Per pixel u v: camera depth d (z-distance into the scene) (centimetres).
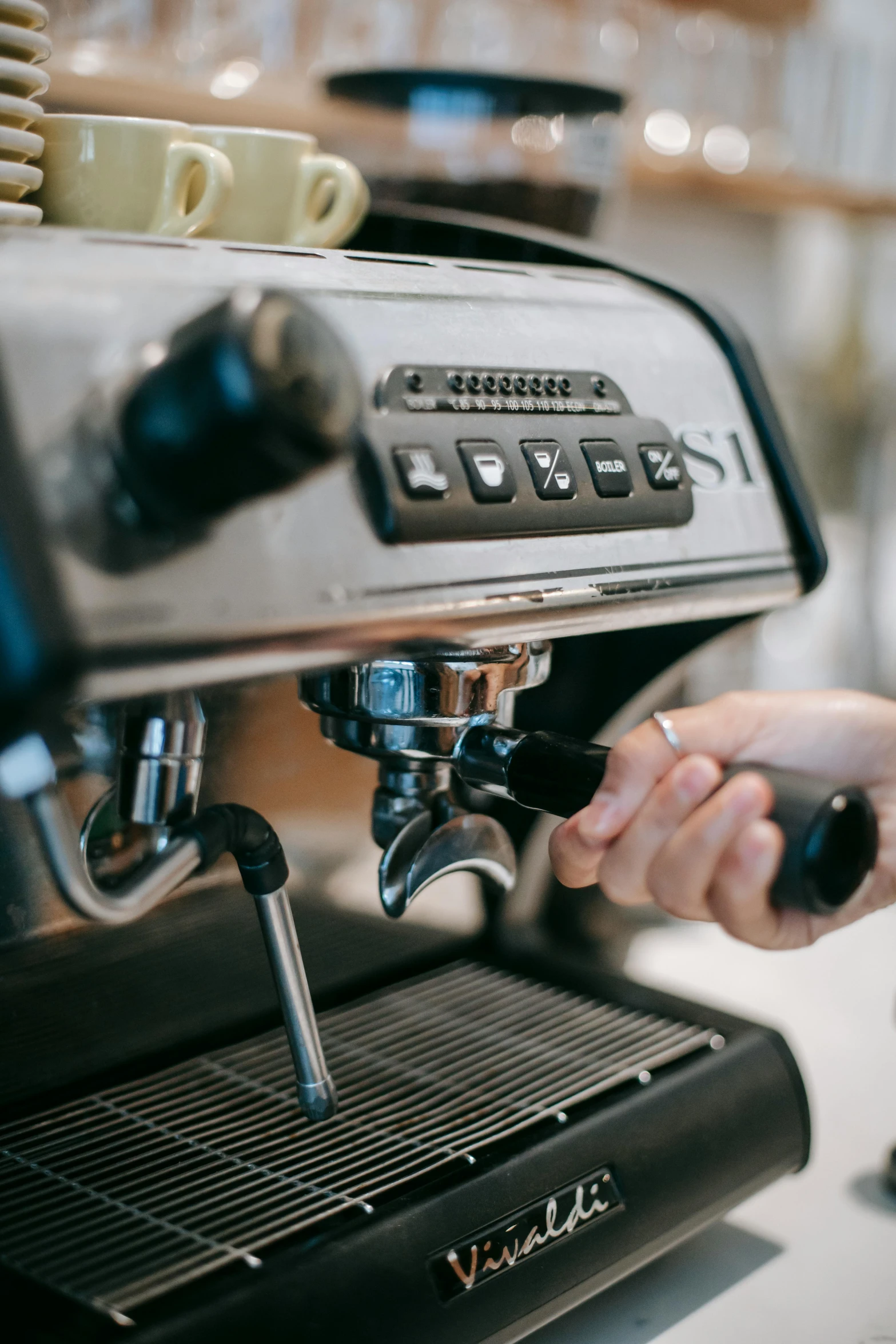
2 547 27
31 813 33
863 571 159
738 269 151
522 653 44
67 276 31
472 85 68
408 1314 39
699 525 46
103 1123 47
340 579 33
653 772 38
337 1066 53
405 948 63
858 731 43
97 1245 39
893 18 152
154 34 75
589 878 40
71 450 28
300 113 77
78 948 50
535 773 40
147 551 29
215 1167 44
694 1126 50
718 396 49
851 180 116
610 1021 58
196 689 35
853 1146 62
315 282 38
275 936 40
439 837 44
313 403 25
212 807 39
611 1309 50
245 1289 37
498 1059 53
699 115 105
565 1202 45
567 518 39
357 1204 41
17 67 40
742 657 137
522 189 70
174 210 45
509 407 39
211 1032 55
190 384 25
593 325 46
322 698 43
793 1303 50
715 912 36
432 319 40
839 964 84
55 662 27
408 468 35
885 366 162
